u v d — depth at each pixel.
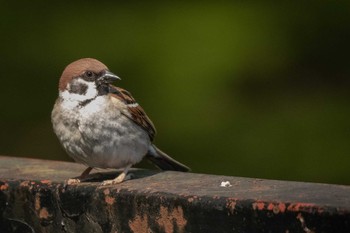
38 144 12.24
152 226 6.29
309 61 11.86
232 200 5.77
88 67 7.77
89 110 7.69
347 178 11.22
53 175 7.46
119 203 6.48
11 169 7.82
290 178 11.28
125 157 7.87
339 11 11.90
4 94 12.18
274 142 11.34
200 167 11.35
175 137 11.42
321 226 5.36
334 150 11.28
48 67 12.05
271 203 5.57
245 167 11.29
